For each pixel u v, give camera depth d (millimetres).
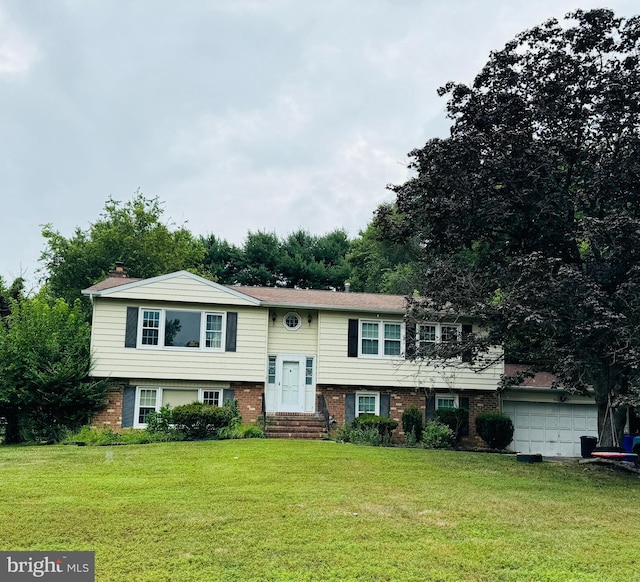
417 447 22969
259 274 48594
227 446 19234
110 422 24141
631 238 15172
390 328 26797
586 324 15039
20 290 36594
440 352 19188
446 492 13367
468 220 18062
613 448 18453
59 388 22984
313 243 53000
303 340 26469
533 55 18797
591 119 18234
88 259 41781
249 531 9797
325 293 28141
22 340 23359
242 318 25703
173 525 10008
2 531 9477
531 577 8203
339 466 15961
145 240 43562
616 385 17969
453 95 19312
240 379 25266
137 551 8797
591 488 15109
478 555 8992
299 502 11773
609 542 9914
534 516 11484
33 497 11641
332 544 9266
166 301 25016
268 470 15078
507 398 27203
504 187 17891
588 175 17875
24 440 22578
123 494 12086
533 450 26891
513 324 16016
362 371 26188
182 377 24781
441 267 18969
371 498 12383
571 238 17672
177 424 21688
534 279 16125
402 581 7922
